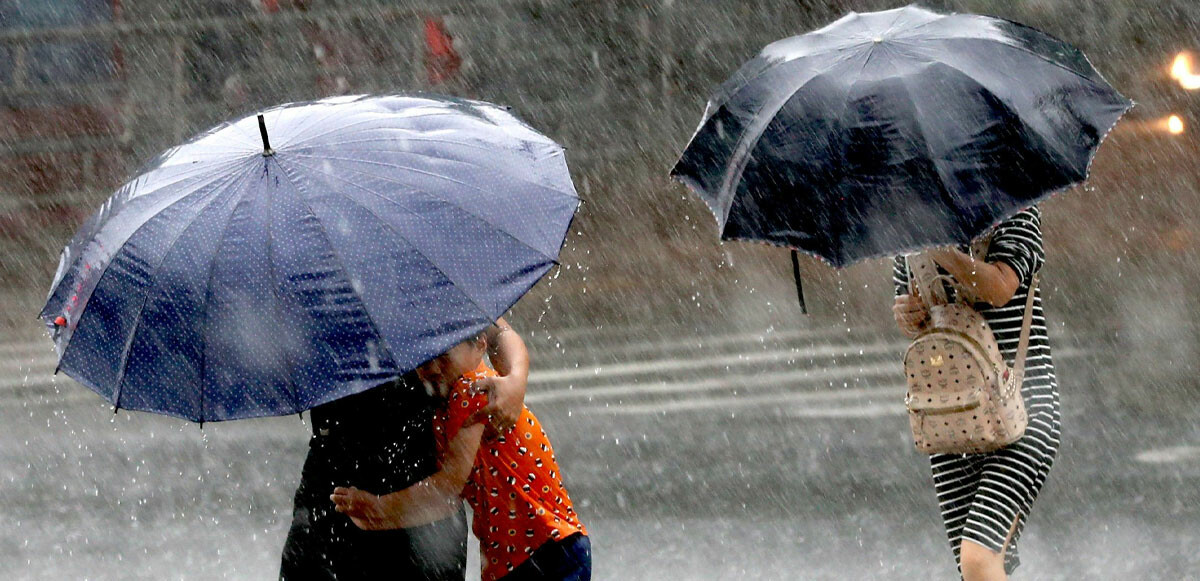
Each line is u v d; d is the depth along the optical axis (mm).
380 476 13945
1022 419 15406
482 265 12898
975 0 64562
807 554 24359
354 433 14008
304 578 14469
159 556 26281
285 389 12312
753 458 31656
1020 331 15727
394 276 12625
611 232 64812
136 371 12664
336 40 71688
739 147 14867
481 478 14406
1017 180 13844
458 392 14023
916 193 13859
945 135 14047
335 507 14344
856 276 56750
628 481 30219
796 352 45625
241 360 12445
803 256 58812
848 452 31656
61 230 69250
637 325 52875
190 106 71750
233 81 71750
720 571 23625
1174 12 59312
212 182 13398
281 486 31938
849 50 15109
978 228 13703
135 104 71562
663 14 71875
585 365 45969
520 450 14430
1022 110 14164
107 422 40500
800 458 31375
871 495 28016
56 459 35594
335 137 13766
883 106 14250
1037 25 63312
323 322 12422
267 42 71812
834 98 14508
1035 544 24172
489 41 72188
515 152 14227
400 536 14070
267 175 13266
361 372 12250
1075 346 42219
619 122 70875
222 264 12742
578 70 72125
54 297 13680
